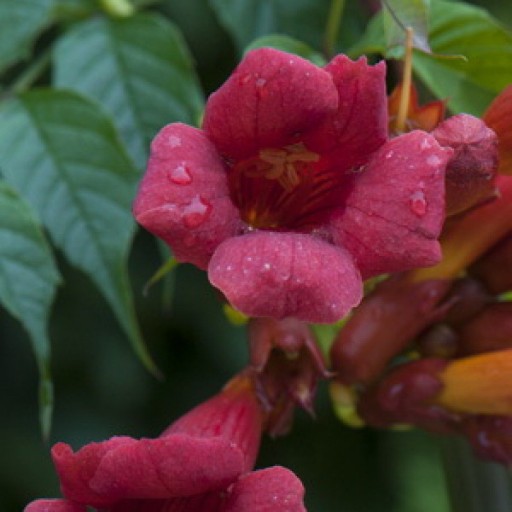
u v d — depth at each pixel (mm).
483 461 554
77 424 903
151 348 910
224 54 769
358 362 525
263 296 462
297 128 483
